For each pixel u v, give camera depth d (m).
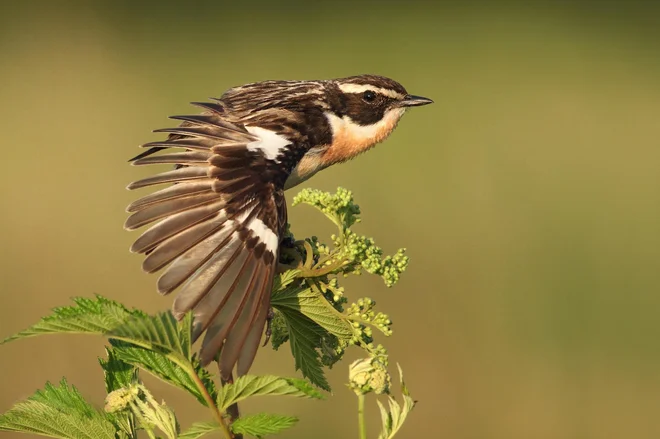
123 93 19.02
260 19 22.84
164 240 5.89
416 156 18.25
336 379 13.41
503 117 20.25
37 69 19.59
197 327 5.49
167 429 4.63
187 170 6.26
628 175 19.05
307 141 7.42
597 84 21.97
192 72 20.17
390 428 4.81
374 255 5.30
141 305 14.23
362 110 8.02
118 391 4.67
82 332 4.37
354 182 17.27
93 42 20.83
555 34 23.75
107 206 16.00
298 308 5.40
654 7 24.06
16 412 4.62
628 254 17.06
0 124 17.94
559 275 16.33
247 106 7.41
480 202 17.42
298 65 21.14
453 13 24.38
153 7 22.78
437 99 20.73
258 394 4.37
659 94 21.62
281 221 6.13
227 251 5.87
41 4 22.05
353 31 22.78
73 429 4.65
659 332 15.29
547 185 18.42
